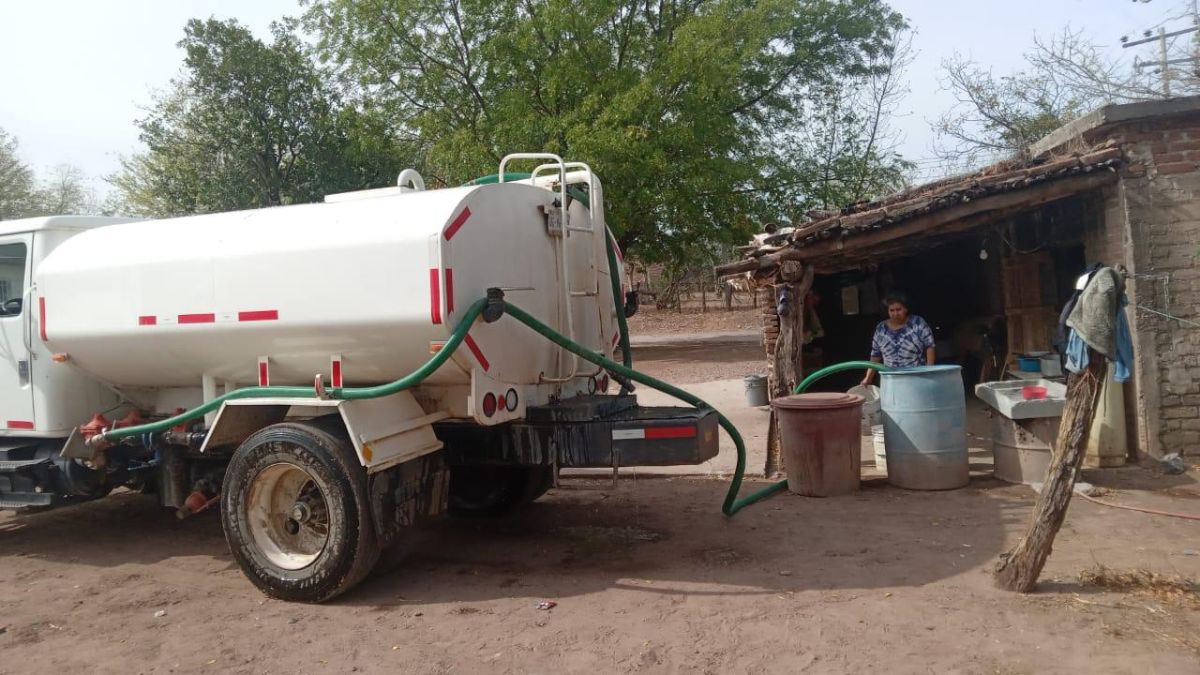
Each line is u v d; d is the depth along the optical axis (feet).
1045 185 24.27
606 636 13.85
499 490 21.99
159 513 24.63
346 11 69.87
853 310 46.03
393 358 16.38
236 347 17.60
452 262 15.51
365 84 71.36
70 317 19.06
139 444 20.18
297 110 75.25
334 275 16.12
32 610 16.52
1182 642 12.46
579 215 20.57
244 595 17.03
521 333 17.47
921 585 15.53
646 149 61.57
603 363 17.99
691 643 13.39
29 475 20.42
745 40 67.62
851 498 22.25
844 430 22.52
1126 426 23.89
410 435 16.83
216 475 19.39
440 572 17.95
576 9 63.93
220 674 13.08
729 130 69.31
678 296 132.46
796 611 14.55
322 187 75.97
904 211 24.48
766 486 24.49
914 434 22.48
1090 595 14.56
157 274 18.02
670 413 17.87
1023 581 14.79
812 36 78.79
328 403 15.96
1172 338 23.52
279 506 17.24
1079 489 21.31
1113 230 24.44
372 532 16.03
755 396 39.78
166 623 15.52
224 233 17.69
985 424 32.58
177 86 75.46
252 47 73.51
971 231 33.27
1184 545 17.08
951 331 43.21
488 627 14.55
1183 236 23.56
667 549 18.80
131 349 18.74
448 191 16.51
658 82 63.77
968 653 12.50
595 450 17.24
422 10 68.59
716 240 71.00
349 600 16.37
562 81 63.57
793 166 79.41
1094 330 14.47
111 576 18.66
